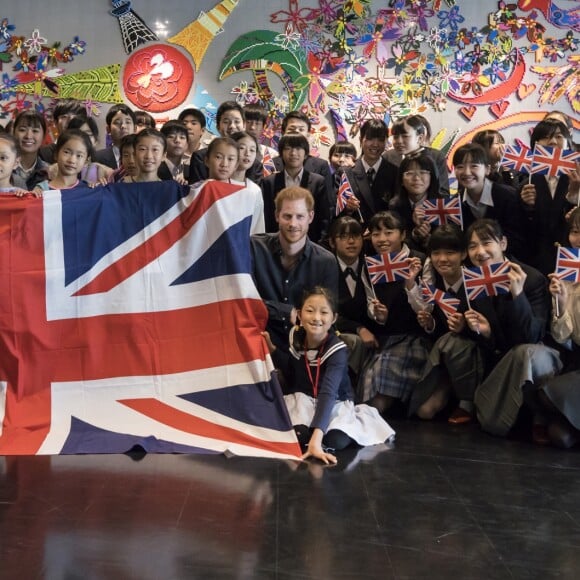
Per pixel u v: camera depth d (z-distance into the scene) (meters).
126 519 2.29
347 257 3.81
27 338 3.19
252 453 2.93
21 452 2.93
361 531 2.24
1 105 5.91
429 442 3.21
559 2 5.66
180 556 2.05
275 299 3.43
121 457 2.89
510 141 5.75
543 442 3.21
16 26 5.86
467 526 2.30
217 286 3.26
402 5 5.70
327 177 4.75
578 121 5.70
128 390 3.19
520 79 5.71
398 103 5.75
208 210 3.31
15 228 3.26
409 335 3.71
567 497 2.56
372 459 2.95
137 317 3.24
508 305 3.27
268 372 3.13
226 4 5.76
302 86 5.77
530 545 2.17
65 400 3.17
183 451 2.95
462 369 3.49
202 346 3.22
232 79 5.81
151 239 3.30
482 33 5.70
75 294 3.24
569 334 3.25
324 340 3.16
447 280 3.61
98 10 5.83
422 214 3.85
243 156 4.14
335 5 5.72
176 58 5.82
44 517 2.30
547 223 3.76
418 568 2.02
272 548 2.12
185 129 4.68
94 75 5.85
